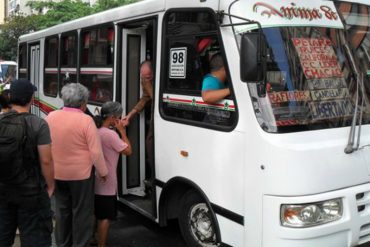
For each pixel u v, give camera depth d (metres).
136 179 5.84
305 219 3.56
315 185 3.60
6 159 3.56
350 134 3.81
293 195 3.54
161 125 4.88
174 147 4.68
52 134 4.40
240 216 3.88
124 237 5.45
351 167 3.81
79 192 4.45
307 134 3.75
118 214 6.27
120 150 4.73
